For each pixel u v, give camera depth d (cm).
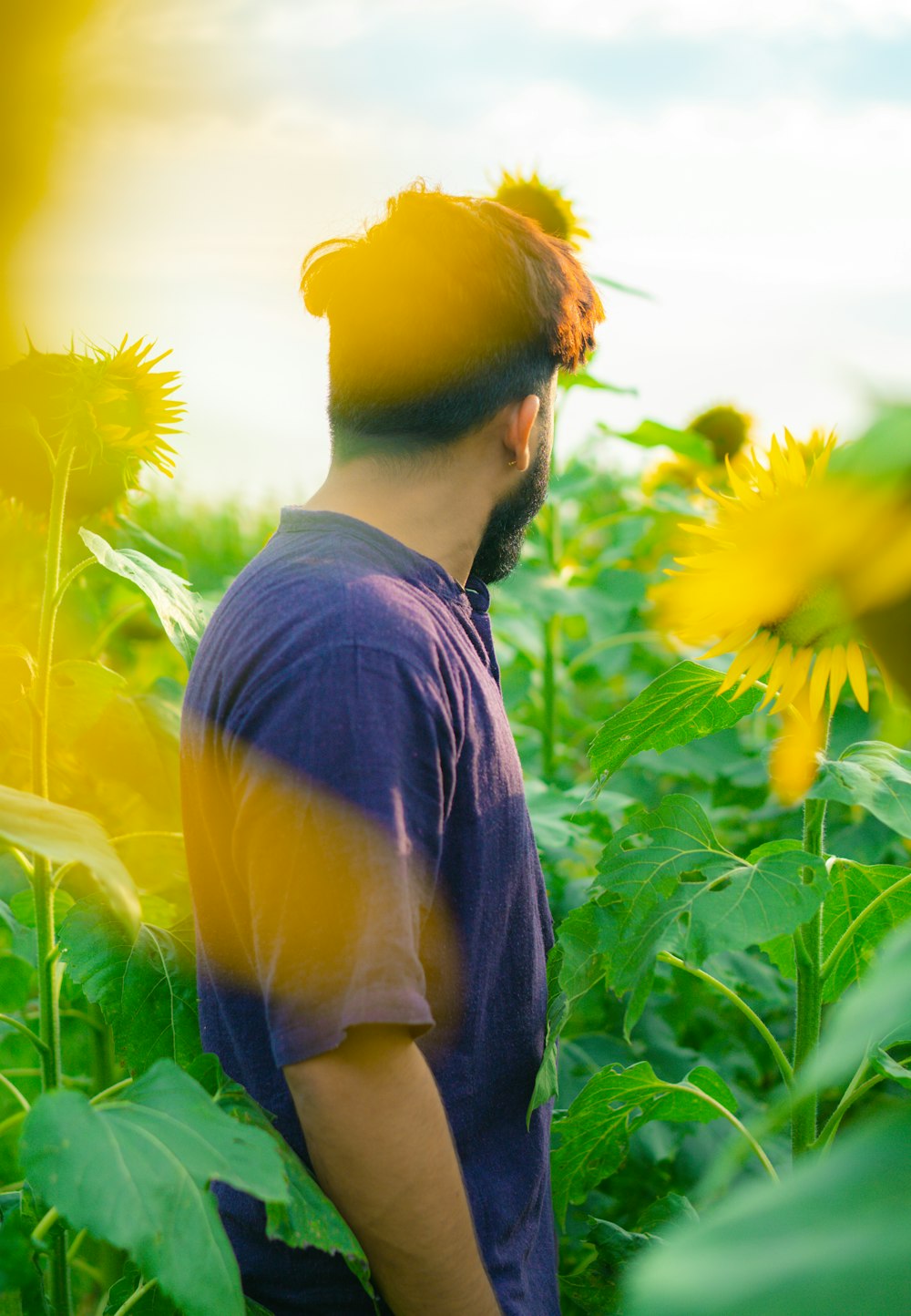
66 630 203
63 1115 93
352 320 123
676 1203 165
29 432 130
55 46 46
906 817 117
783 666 104
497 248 122
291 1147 117
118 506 171
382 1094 102
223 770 114
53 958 128
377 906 101
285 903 103
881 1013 40
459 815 115
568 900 236
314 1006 101
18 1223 102
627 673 393
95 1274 199
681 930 121
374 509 123
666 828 133
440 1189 105
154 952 145
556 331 127
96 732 174
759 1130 45
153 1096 102
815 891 120
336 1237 100
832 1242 36
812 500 41
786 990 255
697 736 148
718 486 402
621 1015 246
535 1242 131
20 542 180
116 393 123
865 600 41
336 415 128
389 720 105
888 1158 39
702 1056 237
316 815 102
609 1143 156
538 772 331
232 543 460
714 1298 34
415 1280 106
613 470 468
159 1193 90
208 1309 87
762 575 42
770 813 278
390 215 126
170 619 140
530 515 135
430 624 113
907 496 38
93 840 97
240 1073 123
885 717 234
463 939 116
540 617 308
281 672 107
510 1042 127
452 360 121
